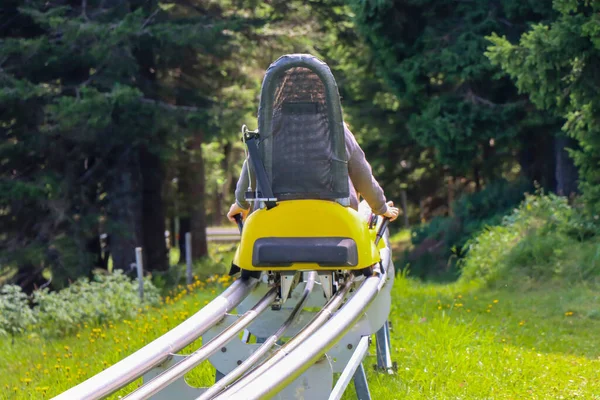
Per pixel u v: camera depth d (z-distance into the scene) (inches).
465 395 310.8
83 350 447.8
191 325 216.1
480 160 1233.4
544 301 616.7
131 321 554.3
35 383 362.6
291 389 199.8
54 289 922.1
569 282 659.4
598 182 717.9
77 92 908.6
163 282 956.0
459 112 961.5
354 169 249.4
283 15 1136.2
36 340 547.8
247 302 255.4
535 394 318.7
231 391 177.9
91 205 999.6
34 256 898.7
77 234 939.3
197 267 1091.9
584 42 633.0
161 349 203.5
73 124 874.1
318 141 234.7
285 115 235.0
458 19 989.2
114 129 961.5
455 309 566.3
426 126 1008.2
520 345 440.5
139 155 1137.4
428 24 1002.1
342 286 252.5
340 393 204.1
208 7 1087.0
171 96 1110.4
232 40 1036.5
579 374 365.1
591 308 578.6
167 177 1346.0
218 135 994.7
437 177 1535.4
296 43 1106.7
